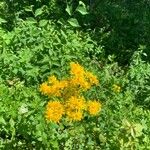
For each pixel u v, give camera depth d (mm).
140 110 1225
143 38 1820
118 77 1479
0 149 1014
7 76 1227
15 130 999
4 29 1440
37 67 1244
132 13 2031
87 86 969
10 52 1299
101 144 1022
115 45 1747
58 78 1223
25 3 1714
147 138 1101
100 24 1888
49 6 1783
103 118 1067
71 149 1018
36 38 1320
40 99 1000
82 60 1365
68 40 1399
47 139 958
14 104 998
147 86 1411
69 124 982
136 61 1501
